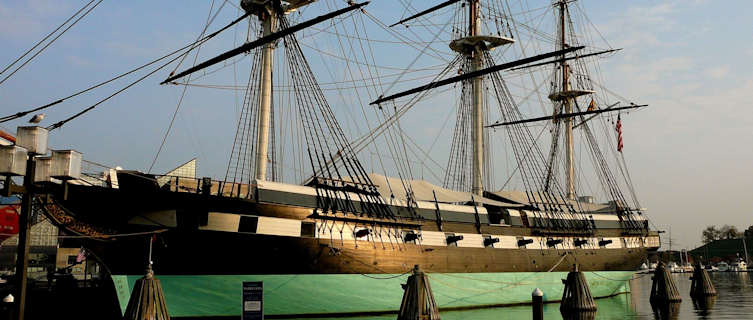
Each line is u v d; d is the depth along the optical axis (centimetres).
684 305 4831
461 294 4194
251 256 3184
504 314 4009
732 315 4038
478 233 4316
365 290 3622
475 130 5428
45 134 1950
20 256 1872
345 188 3712
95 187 2831
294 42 4325
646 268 13838
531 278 4669
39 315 3869
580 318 3856
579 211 5516
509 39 5734
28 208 1903
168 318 2680
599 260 5303
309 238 3369
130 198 2905
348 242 3528
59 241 6456
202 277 3105
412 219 3916
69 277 4681
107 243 3017
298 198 3400
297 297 3409
